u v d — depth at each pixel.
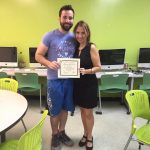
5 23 4.72
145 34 4.59
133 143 2.88
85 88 2.50
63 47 2.47
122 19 4.55
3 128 1.63
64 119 2.85
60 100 2.57
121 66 4.43
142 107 2.38
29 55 4.48
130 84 4.10
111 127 3.39
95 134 3.15
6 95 2.42
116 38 4.63
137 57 4.68
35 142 1.67
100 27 4.60
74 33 2.46
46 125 3.41
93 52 2.43
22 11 4.63
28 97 4.87
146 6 4.47
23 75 3.92
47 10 4.58
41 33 4.69
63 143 2.87
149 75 3.82
